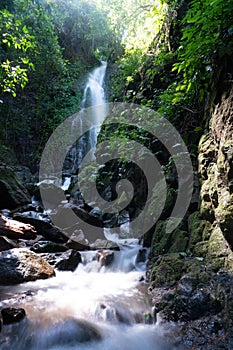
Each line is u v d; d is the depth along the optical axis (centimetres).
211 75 331
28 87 1075
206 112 362
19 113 1033
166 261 294
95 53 1343
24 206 666
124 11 850
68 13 1293
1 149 911
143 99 580
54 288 320
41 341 223
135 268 394
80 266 406
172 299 244
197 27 303
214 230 287
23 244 454
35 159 1020
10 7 943
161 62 567
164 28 593
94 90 1269
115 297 291
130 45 765
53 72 1115
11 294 299
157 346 211
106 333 234
